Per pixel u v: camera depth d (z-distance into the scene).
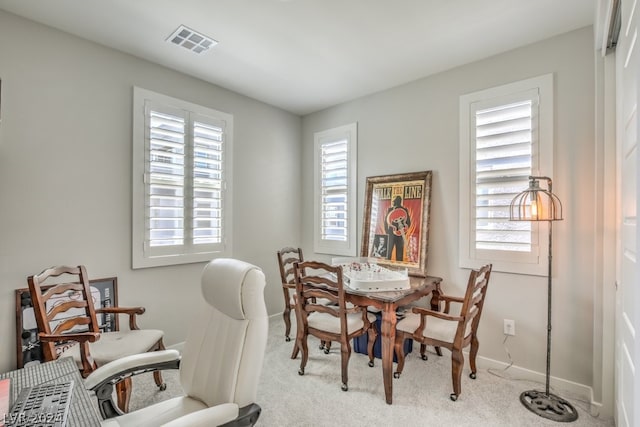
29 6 2.02
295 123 4.15
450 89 2.89
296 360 2.77
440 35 2.36
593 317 2.18
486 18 2.15
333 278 2.95
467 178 2.76
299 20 2.18
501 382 2.39
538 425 1.90
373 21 2.19
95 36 2.37
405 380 2.42
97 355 1.88
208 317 1.45
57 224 2.27
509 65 2.56
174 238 2.88
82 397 1.03
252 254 3.63
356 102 3.63
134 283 2.65
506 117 2.58
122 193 2.59
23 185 2.13
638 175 0.96
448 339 2.20
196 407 1.31
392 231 3.20
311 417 1.97
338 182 3.80
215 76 3.05
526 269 2.44
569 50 2.30
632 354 1.29
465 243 2.77
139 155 2.68
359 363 2.73
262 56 2.67
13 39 2.10
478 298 2.22
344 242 3.71
